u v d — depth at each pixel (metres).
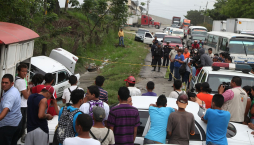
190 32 32.72
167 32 40.50
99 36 24.12
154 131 4.36
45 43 14.33
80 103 4.29
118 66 17.80
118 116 4.07
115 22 27.72
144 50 26.47
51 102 5.81
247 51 17.55
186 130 4.27
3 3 9.67
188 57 12.32
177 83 6.20
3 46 4.93
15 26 6.61
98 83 5.54
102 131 3.64
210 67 8.98
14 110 4.72
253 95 6.04
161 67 18.28
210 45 23.67
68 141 3.18
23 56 6.25
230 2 40.16
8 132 4.70
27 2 10.36
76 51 17.67
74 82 5.91
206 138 4.43
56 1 23.14
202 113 4.99
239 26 23.34
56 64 10.13
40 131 4.52
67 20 23.12
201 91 6.62
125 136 4.08
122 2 26.30
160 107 4.50
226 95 5.77
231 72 8.23
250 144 4.53
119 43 26.27
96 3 24.56
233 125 5.15
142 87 13.18
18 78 5.43
